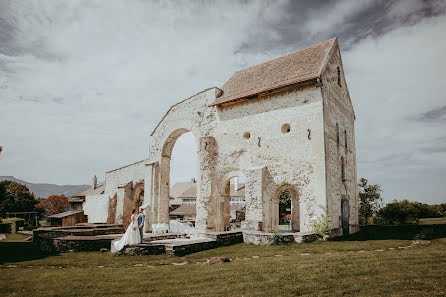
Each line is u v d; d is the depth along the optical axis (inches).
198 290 266.8
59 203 2672.2
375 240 560.1
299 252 443.8
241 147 751.1
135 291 268.5
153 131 1039.6
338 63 775.7
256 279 292.7
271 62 844.6
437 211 1211.2
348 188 748.6
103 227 806.5
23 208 2079.2
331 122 673.0
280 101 695.7
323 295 242.1
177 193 2679.6
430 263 329.4
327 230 565.6
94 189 1668.3
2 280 310.7
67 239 515.2
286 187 677.3
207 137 808.3
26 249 589.3
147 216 965.2
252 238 553.0
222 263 377.4
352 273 299.0
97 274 333.7
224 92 850.1
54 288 280.8
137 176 1182.9
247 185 692.1
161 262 410.0
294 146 655.8
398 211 975.0
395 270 305.3
